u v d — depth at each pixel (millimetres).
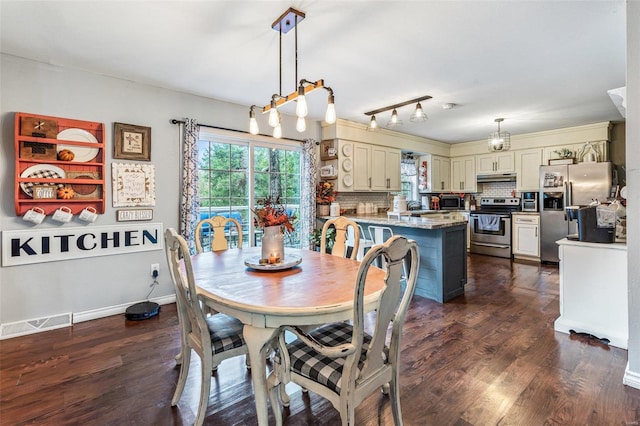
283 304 1412
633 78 1850
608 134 4828
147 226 3277
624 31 2227
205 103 3672
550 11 1990
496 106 3984
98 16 2033
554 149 5332
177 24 2133
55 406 1749
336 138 4703
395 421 1536
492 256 5828
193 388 1934
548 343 2467
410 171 6539
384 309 1314
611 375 2021
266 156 4297
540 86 3299
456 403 1771
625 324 2400
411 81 3156
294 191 4629
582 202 4777
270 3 1906
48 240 2758
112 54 2572
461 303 3416
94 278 3000
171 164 3432
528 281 4215
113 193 3064
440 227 3430
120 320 2963
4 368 2129
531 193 5539
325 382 1350
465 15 2031
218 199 3883
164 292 3412
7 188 2586
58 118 2740
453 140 6355
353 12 1995
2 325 2576
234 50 2506
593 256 2537
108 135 3031
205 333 1575
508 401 1781
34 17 2041
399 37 2311
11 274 2617
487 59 2668
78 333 2672
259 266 2002
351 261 2297
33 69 2666
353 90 3402
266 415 1452
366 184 5098
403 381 1979
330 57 2625
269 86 3320
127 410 1723
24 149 2580
